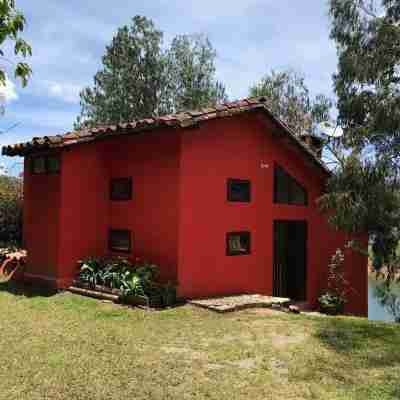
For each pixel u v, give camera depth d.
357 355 5.59
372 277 14.53
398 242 10.71
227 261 9.47
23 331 6.29
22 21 3.49
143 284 8.12
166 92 23.91
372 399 4.23
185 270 8.58
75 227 9.60
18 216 13.42
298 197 11.66
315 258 12.02
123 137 9.53
